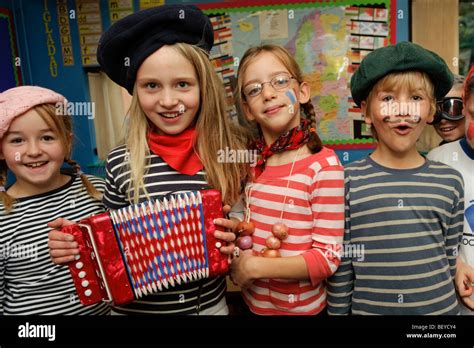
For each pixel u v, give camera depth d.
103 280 0.90
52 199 1.12
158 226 0.92
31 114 1.03
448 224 0.99
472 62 1.54
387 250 0.97
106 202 1.06
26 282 1.09
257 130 1.20
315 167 0.98
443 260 0.98
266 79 1.01
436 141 1.55
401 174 0.99
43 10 1.69
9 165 1.07
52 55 1.71
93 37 1.68
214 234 0.93
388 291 0.98
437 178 0.98
